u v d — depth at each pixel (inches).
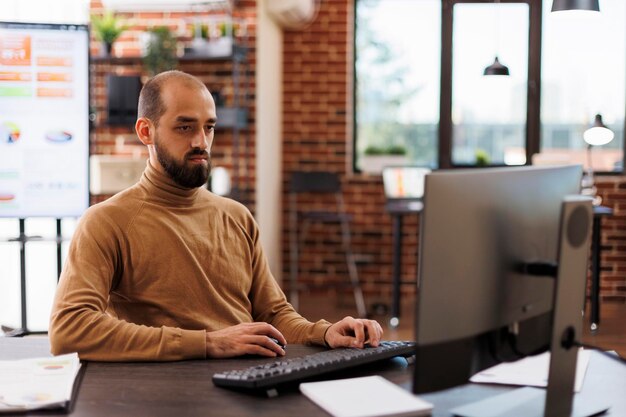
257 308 90.8
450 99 284.2
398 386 65.6
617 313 257.9
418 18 286.7
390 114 289.9
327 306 268.5
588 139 229.8
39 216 141.9
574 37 279.3
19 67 139.0
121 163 209.6
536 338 64.5
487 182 57.9
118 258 81.8
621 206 276.7
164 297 82.4
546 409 59.0
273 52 271.6
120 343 73.1
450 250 55.1
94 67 251.6
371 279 286.0
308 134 287.7
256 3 245.8
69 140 141.1
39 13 250.4
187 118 81.4
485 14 281.4
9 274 253.4
